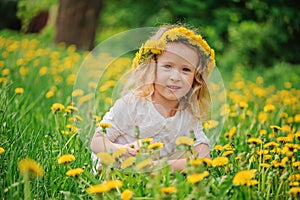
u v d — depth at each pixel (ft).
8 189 7.68
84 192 8.42
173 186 7.51
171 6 38.09
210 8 36.99
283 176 8.28
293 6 36.91
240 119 13.53
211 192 7.91
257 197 7.91
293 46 39.40
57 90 17.04
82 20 32.53
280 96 16.94
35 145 9.80
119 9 42.57
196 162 7.25
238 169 8.86
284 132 12.53
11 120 10.90
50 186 8.37
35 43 26.30
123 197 7.02
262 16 37.55
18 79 17.22
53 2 40.16
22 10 39.50
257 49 38.37
